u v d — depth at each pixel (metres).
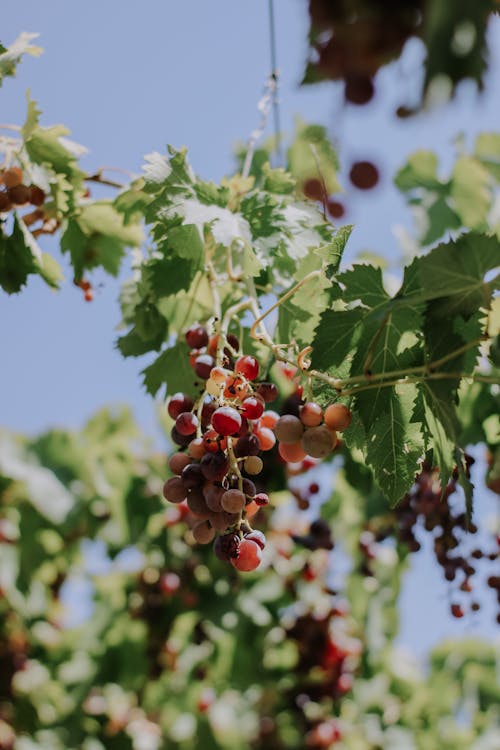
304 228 3.42
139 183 3.78
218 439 2.67
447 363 2.64
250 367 2.76
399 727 8.00
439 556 3.95
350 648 7.22
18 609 7.41
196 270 3.44
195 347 3.28
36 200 3.68
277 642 7.14
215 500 2.60
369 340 2.86
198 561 7.02
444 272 2.53
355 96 1.60
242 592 7.11
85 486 7.08
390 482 2.95
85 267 4.06
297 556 7.20
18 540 7.00
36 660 7.92
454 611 3.93
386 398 2.87
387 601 7.44
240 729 8.04
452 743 8.08
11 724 7.50
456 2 1.42
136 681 7.71
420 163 6.13
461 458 2.72
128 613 7.49
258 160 4.86
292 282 3.68
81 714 7.79
